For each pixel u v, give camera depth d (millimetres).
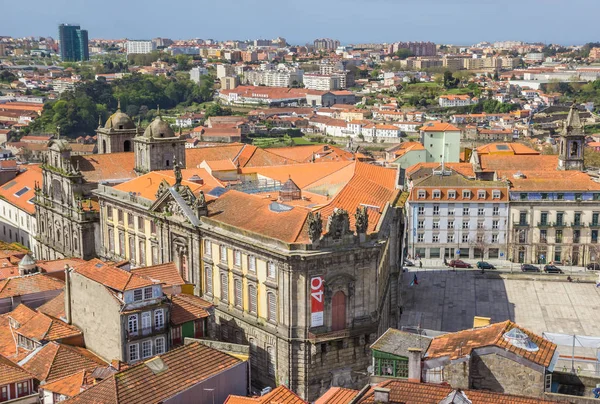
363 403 67438
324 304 115312
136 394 79125
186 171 166625
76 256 185250
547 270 190000
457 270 192000
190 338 103438
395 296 145750
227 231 126250
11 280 124250
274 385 119125
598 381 76625
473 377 73812
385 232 128375
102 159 195000
